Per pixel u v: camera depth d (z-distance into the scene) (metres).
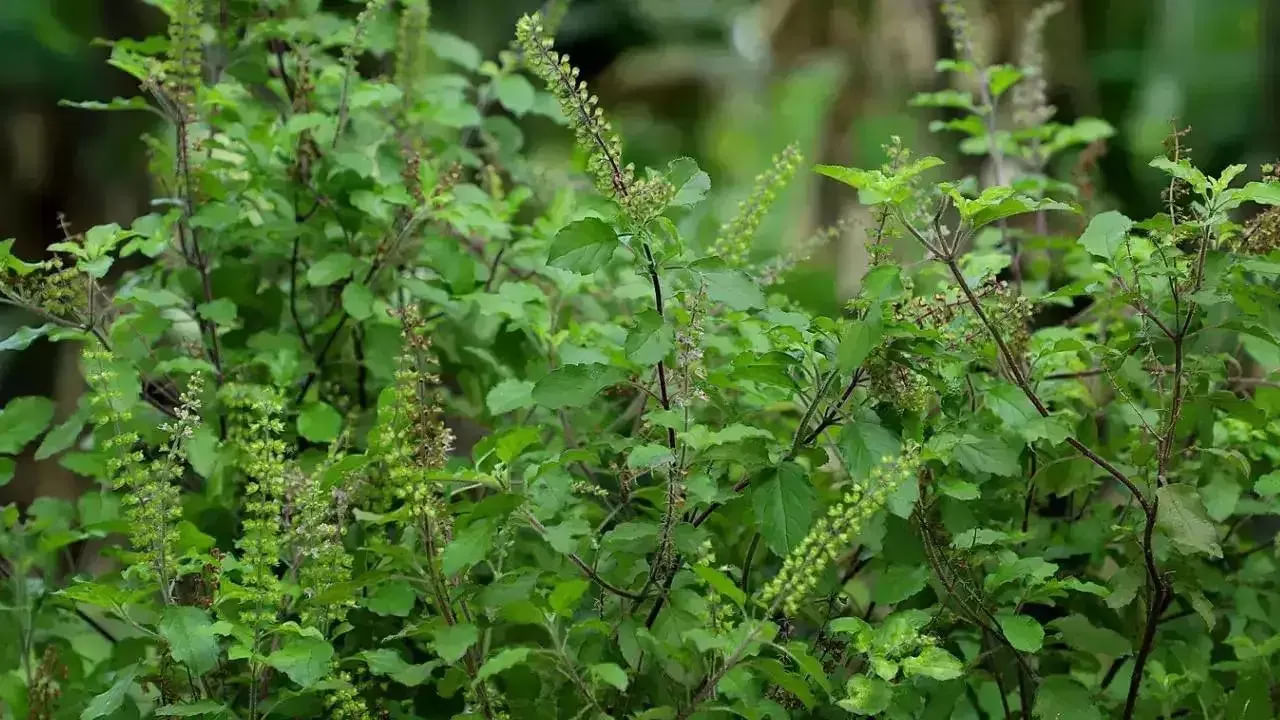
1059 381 2.66
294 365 2.66
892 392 2.08
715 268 2.01
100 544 3.18
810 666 1.85
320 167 2.85
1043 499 2.62
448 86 3.34
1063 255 3.28
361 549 2.19
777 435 2.61
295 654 1.96
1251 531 2.93
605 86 10.92
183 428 2.25
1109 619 2.50
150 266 3.01
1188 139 7.62
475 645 2.12
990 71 3.36
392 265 2.88
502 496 1.88
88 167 7.56
